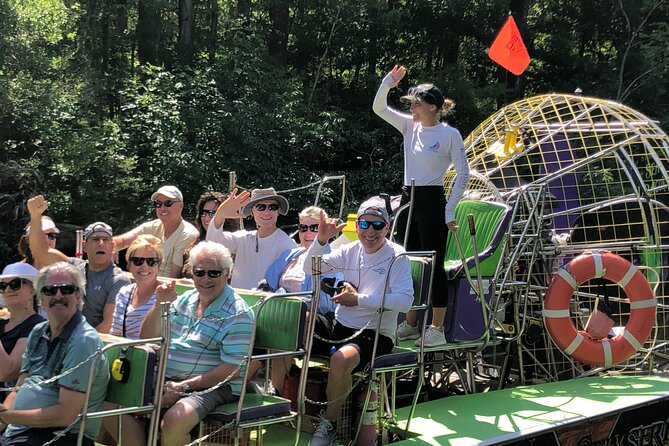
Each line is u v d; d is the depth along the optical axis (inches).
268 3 802.2
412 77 826.8
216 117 615.5
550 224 277.7
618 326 268.7
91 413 122.6
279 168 649.0
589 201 337.1
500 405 197.9
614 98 820.0
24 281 156.8
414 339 207.2
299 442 169.8
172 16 848.9
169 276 222.2
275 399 150.0
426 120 205.0
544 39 861.8
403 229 214.1
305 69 838.5
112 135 575.5
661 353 246.1
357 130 717.3
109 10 733.9
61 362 127.9
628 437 201.5
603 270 226.2
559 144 312.8
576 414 189.9
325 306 188.9
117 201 567.2
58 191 540.7
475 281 210.8
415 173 207.0
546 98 290.4
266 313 157.5
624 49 867.4
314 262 151.3
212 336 146.3
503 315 234.7
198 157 592.7
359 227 174.9
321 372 184.1
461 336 207.2
